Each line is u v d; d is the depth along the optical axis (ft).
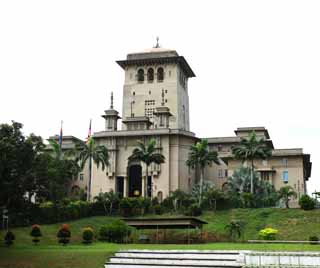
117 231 185.68
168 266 119.24
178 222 166.71
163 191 298.76
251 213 234.17
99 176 314.55
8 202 149.18
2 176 141.28
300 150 322.14
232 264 117.08
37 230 172.65
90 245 168.14
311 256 113.39
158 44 379.35
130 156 300.40
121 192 316.60
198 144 271.69
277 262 115.34
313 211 225.76
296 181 316.60
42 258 129.39
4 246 157.79
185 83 381.60
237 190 269.64
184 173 307.37
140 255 130.41
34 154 152.76
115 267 122.72
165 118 323.57
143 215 251.80
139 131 313.12
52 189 166.50
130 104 353.31
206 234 198.39
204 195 259.60
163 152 306.55
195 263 120.26
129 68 361.10
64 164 213.87
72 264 123.95
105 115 330.34
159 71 358.02
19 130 147.84
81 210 245.86
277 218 219.41
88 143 273.95
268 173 321.73
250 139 265.54
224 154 350.02
